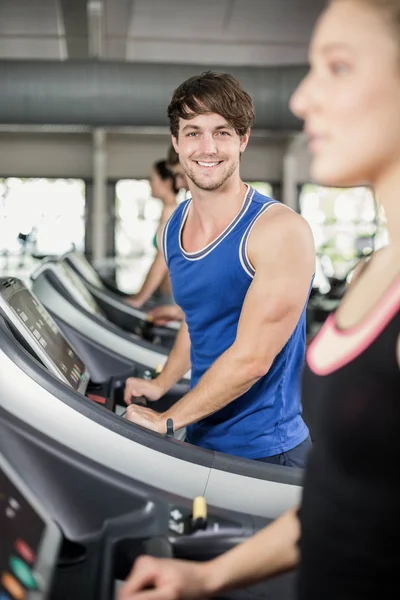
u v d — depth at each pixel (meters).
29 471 1.08
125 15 8.19
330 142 0.65
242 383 1.43
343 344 0.71
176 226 1.63
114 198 12.13
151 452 1.18
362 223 12.27
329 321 0.79
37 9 8.16
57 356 1.71
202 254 1.55
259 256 1.47
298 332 1.59
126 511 1.09
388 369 0.64
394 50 0.61
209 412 1.44
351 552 0.69
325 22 0.64
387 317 0.65
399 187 0.66
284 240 1.45
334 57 0.64
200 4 7.93
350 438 0.67
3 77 7.90
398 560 0.67
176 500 1.13
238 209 1.54
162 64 8.05
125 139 11.98
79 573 0.96
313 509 0.74
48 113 8.03
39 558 0.82
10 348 1.20
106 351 2.59
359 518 0.68
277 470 1.25
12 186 11.88
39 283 2.66
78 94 7.95
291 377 1.60
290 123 8.15
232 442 1.58
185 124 1.51
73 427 1.16
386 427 0.65
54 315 2.61
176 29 8.73
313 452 0.76
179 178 3.36
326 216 12.30
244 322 1.45
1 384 1.17
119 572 1.03
